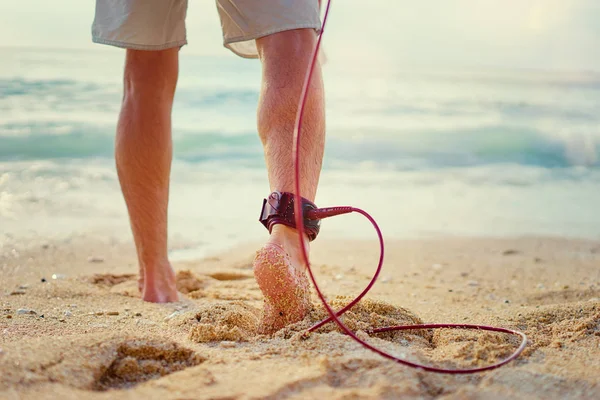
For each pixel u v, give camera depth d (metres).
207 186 7.40
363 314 1.91
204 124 11.58
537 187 8.32
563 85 27.52
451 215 6.32
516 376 1.41
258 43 1.94
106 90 13.18
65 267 3.76
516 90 23.73
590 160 10.67
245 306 2.21
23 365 1.37
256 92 14.69
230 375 1.39
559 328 1.95
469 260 4.46
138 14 2.18
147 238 2.62
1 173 7.26
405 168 9.62
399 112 15.47
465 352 1.60
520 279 3.83
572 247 5.02
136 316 2.31
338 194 7.33
